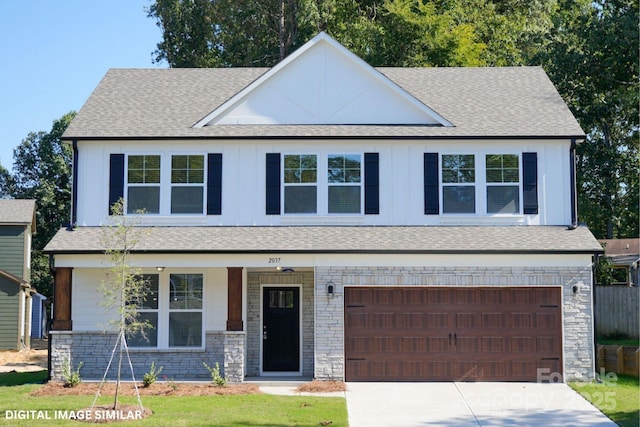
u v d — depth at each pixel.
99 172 21.83
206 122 22.16
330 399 17.97
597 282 32.94
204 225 21.62
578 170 40.09
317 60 22.56
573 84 34.81
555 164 21.70
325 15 39.56
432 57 37.19
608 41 32.59
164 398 17.91
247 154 21.81
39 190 51.19
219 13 44.94
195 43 46.72
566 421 15.84
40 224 51.84
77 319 21.28
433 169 21.64
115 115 22.95
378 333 20.48
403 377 20.36
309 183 21.73
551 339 20.36
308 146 21.78
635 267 34.72
